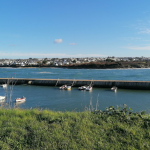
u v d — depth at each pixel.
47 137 5.87
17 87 52.31
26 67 196.38
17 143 5.52
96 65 162.75
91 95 38.03
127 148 5.42
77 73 102.31
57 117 7.72
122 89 47.66
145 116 7.99
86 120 7.39
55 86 54.78
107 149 5.34
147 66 165.25
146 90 45.56
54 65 195.75
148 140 5.93
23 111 8.66
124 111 8.35
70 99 33.34
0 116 7.68
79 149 5.31
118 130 6.59
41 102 30.47
